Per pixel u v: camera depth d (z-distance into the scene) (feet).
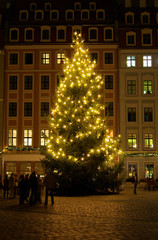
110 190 116.47
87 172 100.07
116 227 38.88
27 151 176.14
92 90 107.86
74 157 101.14
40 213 52.19
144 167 174.29
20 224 41.34
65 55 181.16
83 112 104.63
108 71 180.34
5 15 192.54
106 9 187.83
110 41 180.86
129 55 180.96
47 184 66.28
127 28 182.70
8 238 32.76
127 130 177.17
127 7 194.29
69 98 105.60
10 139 178.50
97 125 104.83
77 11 186.19
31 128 178.81
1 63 181.37
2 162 175.63
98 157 102.83
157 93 179.01
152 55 180.65
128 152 175.01
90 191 102.53
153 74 180.14
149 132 176.96
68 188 101.35
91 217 47.34
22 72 181.47
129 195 96.99
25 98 180.55
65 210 56.13
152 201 73.41
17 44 181.06
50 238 32.73
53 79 180.96
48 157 105.91
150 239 32.19
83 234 34.73
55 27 182.29
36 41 181.57
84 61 112.16
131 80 180.04
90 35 181.68
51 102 179.93
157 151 175.63
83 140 100.73
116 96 179.52
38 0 189.06
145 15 185.26
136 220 44.32
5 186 92.12
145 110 178.50
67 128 102.94
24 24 182.80
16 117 179.22
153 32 182.09
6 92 180.86
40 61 181.78
